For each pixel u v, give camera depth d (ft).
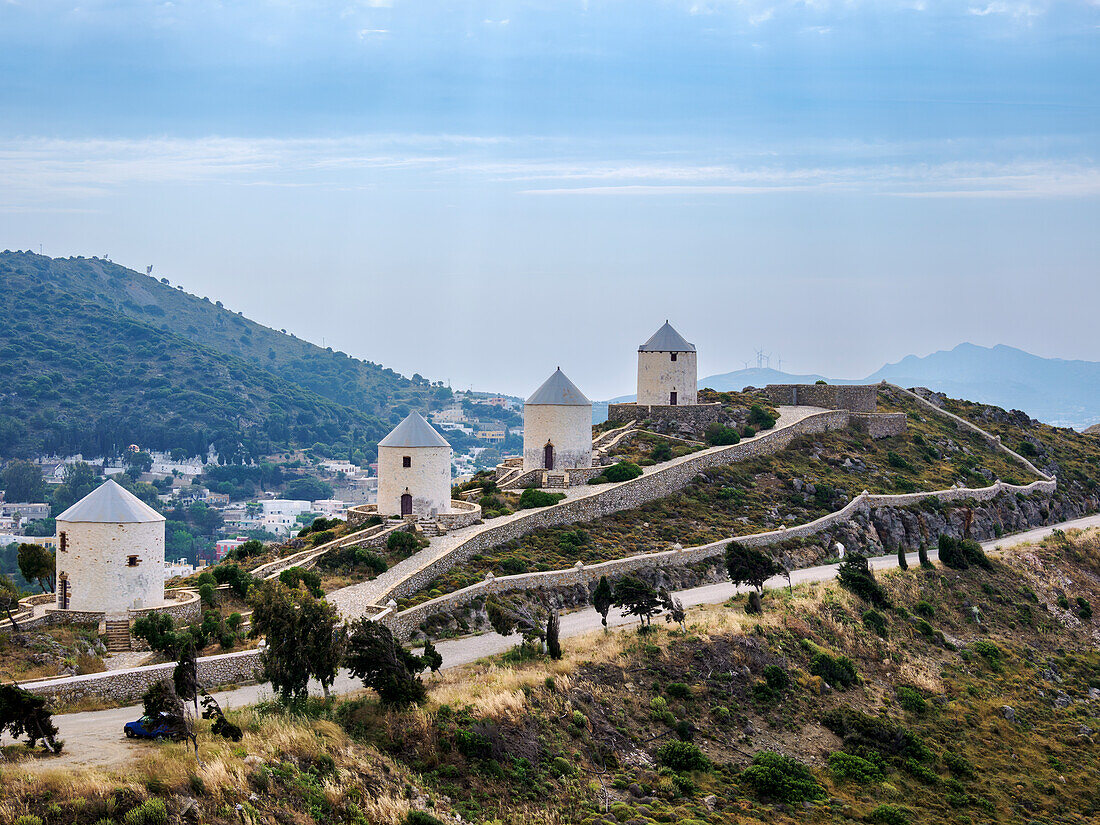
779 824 189.47
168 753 148.97
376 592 255.29
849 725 230.68
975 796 220.23
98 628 224.53
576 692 208.54
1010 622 321.32
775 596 285.02
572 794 179.73
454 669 214.48
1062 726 262.26
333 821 149.89
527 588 275.59
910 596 313.32
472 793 170.19
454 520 314.76
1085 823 219.00
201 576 261.03
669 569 305.73
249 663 204.85
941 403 558.15
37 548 254.47
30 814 127.75
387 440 326.03
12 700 146.61
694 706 220.84
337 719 175.83
